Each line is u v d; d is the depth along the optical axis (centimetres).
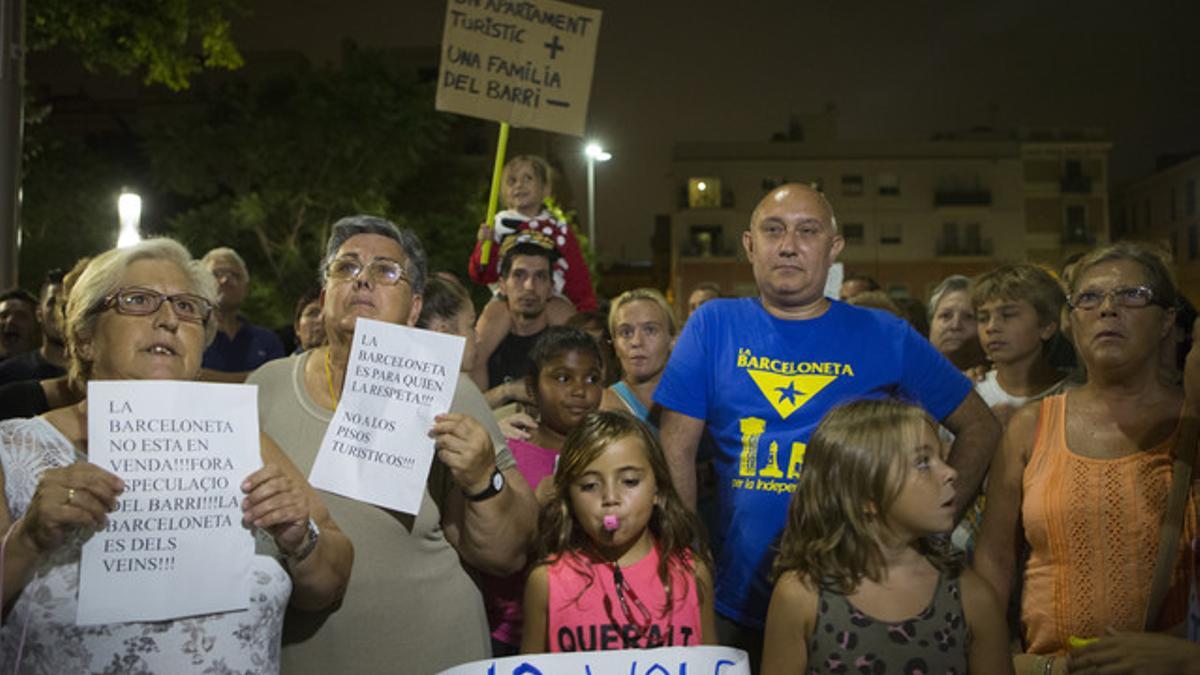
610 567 303
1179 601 277
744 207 5719
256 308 2312
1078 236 5828
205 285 258
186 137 2469
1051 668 289
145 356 240
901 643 276
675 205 5731
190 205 2989
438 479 299
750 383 337
